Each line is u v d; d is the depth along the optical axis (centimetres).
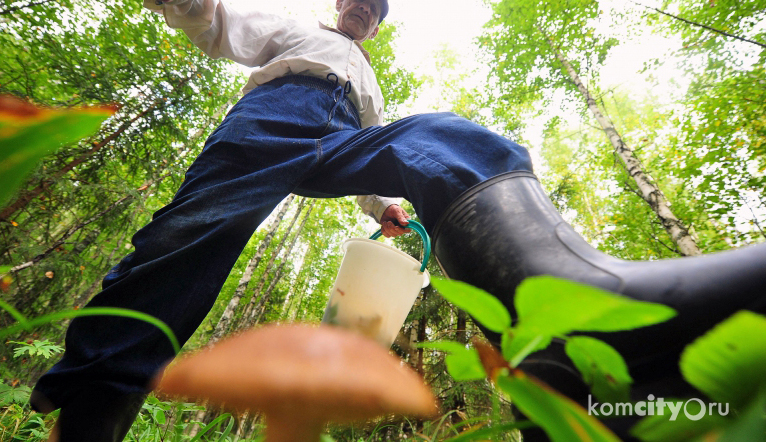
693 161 641
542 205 72
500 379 23
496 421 44
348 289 91
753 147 580
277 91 139
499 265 66
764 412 18
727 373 23
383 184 117
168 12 138
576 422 21
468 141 101
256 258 893
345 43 176
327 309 92
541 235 65
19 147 17
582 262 58
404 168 99
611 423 42
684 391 43
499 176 81
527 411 22
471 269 71
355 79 162
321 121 138
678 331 42
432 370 379
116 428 72
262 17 168
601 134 941
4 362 363
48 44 538
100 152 517
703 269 44
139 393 76
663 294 44
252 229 106
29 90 463
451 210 80
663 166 697
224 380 22
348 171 119
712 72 638
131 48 695
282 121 128
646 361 44
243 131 119
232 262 98
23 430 125
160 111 591
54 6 616
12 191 18
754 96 585
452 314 562
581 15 722
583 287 19
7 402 148
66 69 514
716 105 614
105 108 17
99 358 72
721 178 616
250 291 1358
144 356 78
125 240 654
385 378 24
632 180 752
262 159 117
